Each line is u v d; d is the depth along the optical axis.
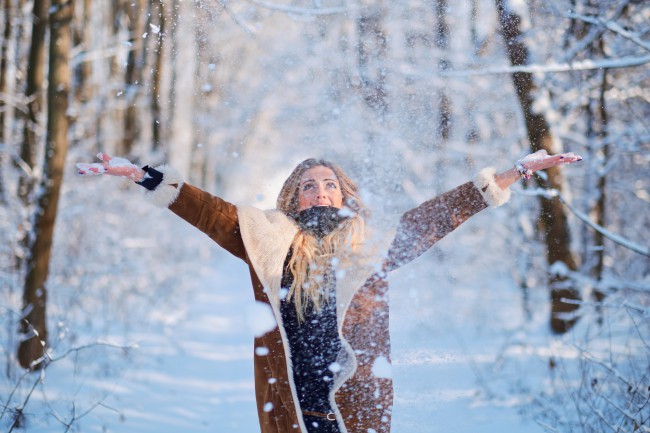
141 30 11.14
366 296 2.79
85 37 11.83
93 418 4.98
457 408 4.60
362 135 6.28
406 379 3.49
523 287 8.65
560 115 7.59
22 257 6.79
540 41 6.20
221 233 2.91
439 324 7.71
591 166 7.72
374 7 5.80
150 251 11.82
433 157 8.00
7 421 4.57
